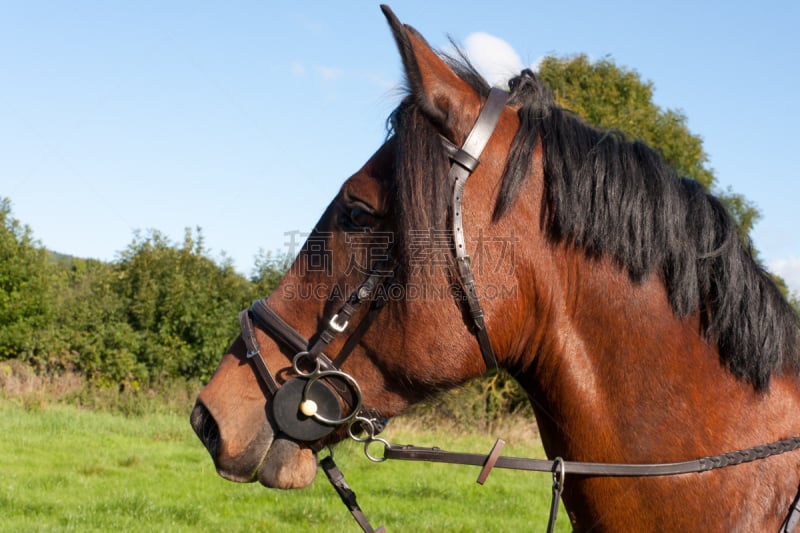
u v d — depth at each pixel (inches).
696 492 75.2
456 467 424.8
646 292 77.7
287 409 78.7
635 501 76.4
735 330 77.2
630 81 532.4
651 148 82.7
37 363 711.7
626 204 77.3
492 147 78.4
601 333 78.0
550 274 78.2
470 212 76.7
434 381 77.6
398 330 76.9
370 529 81.4
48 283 751.1
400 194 75.4
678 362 77.2
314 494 339.3
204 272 764.0
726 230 79.8
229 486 350.0
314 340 79.4
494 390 501.4
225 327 718.5
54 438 463.5
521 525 294.5
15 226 758.5
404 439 428.5
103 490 329.7
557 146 78.7
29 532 249.6
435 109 76.9
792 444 76.7
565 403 79.1
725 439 76.5
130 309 724.7
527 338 79.4
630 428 77.0
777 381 79.9
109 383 684.1
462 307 76.4
